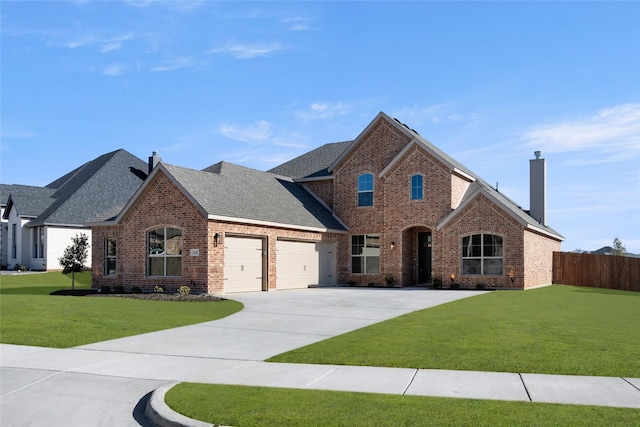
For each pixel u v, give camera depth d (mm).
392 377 8703
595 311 17453
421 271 32438
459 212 28984
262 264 26625
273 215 27219
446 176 30000
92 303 18500
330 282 32125
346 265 32938
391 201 31531
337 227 32219
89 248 40125
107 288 25797
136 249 25469
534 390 7848
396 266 31172
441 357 10023
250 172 31609
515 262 27625
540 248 31344
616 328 13453
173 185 24344
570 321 14766
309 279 30203
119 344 11914
